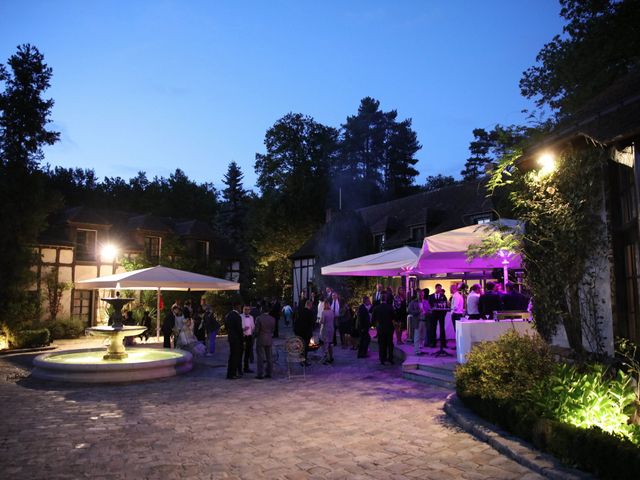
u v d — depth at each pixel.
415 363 11.06
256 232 44.75
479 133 51.59
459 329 9.59
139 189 63.81
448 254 10.62
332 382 10.52
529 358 6.85
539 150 7.77
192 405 8.34
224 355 15.83
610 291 6.67
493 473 4.82
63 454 5.63
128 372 10.87
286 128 44.84
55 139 20.28
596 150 6.81
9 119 19.25
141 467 5.17
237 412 7.76
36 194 19.41
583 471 4.53
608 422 5.21
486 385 6.73
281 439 6.18
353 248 31.14
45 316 24.27
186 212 65.06
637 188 5.56
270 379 11.13
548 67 18.02
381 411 7.68
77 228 26.36
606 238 6.82
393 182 64.56
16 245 18.94
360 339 14.43
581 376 6.10
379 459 5.34
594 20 16.69
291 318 28.80
